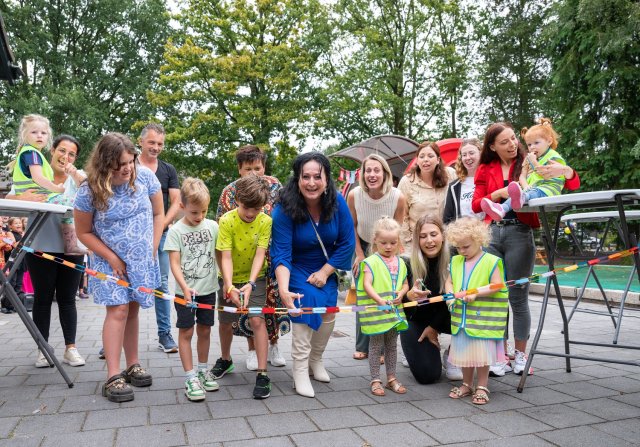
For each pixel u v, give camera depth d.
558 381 3.49
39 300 3.77
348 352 4.53
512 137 3.71
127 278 3.12
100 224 3.08
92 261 3.27
